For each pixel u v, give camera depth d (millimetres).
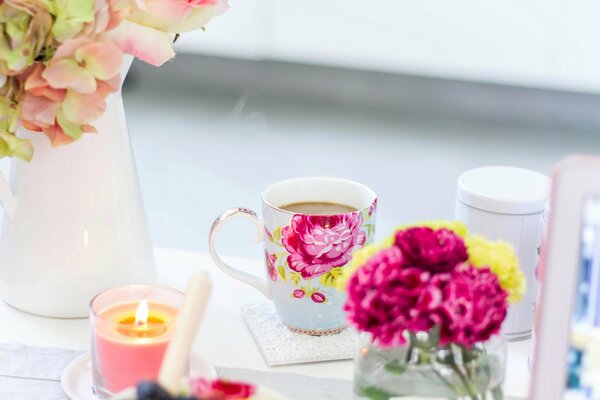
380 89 4113
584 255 964
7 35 1155
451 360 1051
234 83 4172
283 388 1196
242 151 3344
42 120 1187
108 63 1173
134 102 3877
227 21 4172
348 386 1204
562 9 3895
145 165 3115
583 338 971
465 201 1265
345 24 4137
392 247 1057
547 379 978
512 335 1277
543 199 1247
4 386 1188
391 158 3385
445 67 4129
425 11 4055
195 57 4219
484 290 1038
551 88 4047
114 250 1279
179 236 2521
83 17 1158
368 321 1043
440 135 3684
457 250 1048
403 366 1056
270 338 1266
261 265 1420
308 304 1257
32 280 1280
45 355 1231
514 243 1247
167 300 1207
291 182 1312
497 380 1065
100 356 1165
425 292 1029
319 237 1234
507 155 3516
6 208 1278
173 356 992
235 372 1218
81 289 1280
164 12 1192
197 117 3725
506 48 4027
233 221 2637
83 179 1258
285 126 3684
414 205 2932
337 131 3658
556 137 3734
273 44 4215
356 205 1309
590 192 958
